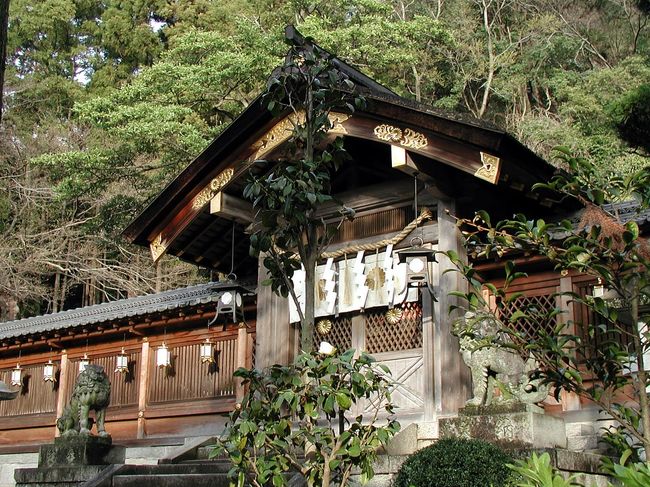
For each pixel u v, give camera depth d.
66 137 30.39
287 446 6.47
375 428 6.45
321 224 7.00
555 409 10.26
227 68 23.69
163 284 28.50
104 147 26.95
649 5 10.28
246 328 13.86
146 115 22.98
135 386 14.94
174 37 29.25
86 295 31.16
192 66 23.48
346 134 10.41
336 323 11.70
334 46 24.31
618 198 6.00
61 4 35.09
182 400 14.27
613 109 8.41
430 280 10.52
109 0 36.66
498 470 7.20
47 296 29.28
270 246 6.80
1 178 29.22
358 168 11.84
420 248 10.06
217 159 11.53
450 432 8.62
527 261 10.68
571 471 7.80
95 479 10.28
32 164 26.86
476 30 35.34
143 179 25.98
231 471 6.59
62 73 35.66
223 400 13.77
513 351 7.73
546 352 5.89
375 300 11.16
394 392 10.80
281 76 7.23
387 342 11.15
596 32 34.06
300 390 6.39
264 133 11.11
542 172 10.20
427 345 10.52
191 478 9.81
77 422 11.55
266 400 6.63
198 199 11.94
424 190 10.98
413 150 9.99
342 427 6.41
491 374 8.77
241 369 6.61
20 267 27.53
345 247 11.52
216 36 24.19
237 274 14.58
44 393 16.19
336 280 11.53
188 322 14.48
